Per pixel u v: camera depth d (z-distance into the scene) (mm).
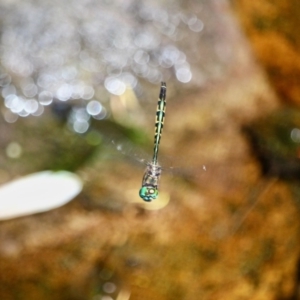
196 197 918
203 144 955
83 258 871
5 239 873
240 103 988
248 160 953
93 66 980
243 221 910
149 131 960
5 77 961
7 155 925
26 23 979
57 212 892
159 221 899
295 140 949
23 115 953
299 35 990
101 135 949
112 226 892
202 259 882
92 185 913
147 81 985
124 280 861
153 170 769
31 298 844
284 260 892
